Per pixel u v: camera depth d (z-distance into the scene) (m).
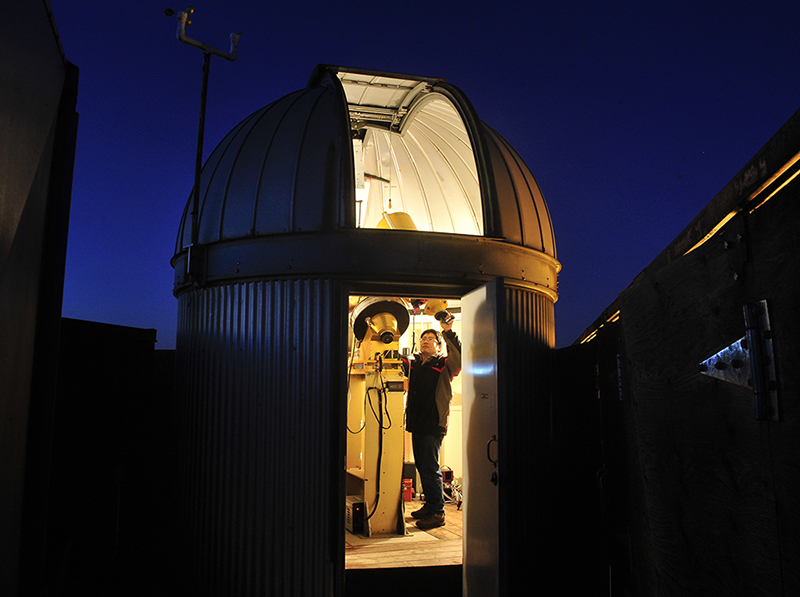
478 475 4.13
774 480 1.34
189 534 4.49
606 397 3.48
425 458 5.71
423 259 4.30
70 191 2.56
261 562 4.05
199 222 4.78
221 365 4.44
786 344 1.27
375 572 4.54
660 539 2.29
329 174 4.32
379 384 5.60
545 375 4.89
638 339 2.50
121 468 4.49
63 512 3.88
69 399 4.01
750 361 1.40
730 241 1.54
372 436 5.54
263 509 4.10
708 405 1.74
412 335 7.39
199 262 4.59
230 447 4.29
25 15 1.80
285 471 4.07
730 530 1.60
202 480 4.43
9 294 1.86
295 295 4.23
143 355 4.92
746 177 1.39
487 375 4.00
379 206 7.48
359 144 6.62
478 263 4.46
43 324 2.46
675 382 2.03
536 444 4.62
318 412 4.05
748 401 1.47
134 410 4.77
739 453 1.53
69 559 3.90
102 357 4.39
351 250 4.20
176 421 4.91
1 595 1.99
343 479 4.03
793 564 1.25
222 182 4.70
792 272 1.24
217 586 4.20
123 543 4.58
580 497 4.32
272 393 4.20
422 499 6.81
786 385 1.28
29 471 2.38
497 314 3.85
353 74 5.45
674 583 2.11
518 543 4.32
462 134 6.38
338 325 4.14
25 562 2.34
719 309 1.64
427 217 7.48
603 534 3.67
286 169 4.40
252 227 4.36
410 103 6.11
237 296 4.43
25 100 1.87
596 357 3.79
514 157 5.40
